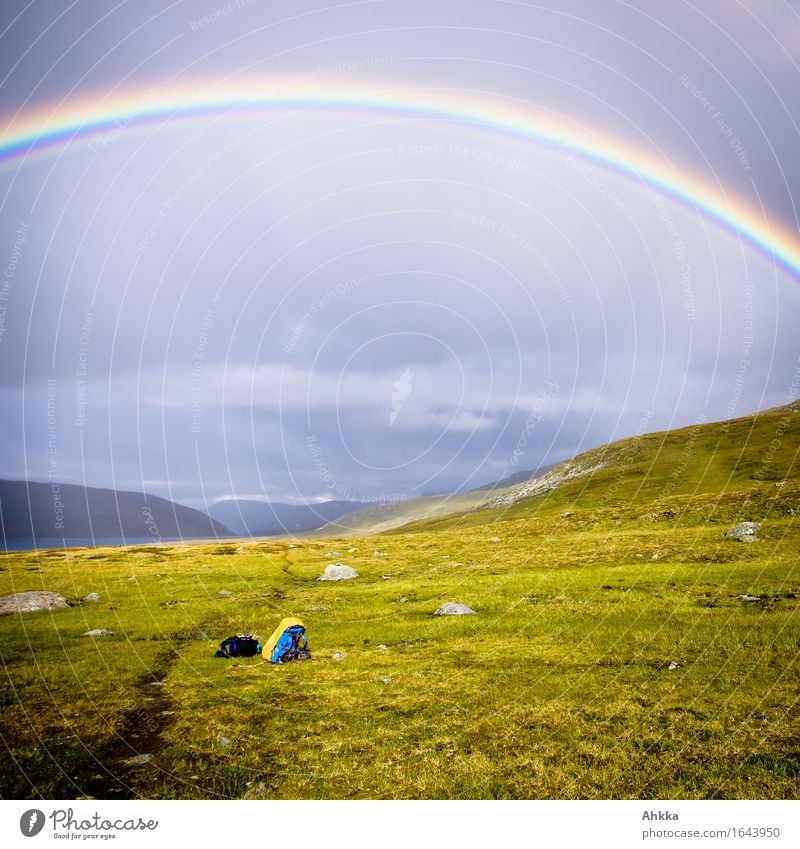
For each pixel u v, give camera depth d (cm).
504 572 4312
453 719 1551
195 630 2842
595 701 1598
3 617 3181
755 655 1841
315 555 6838
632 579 3366
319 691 1833
